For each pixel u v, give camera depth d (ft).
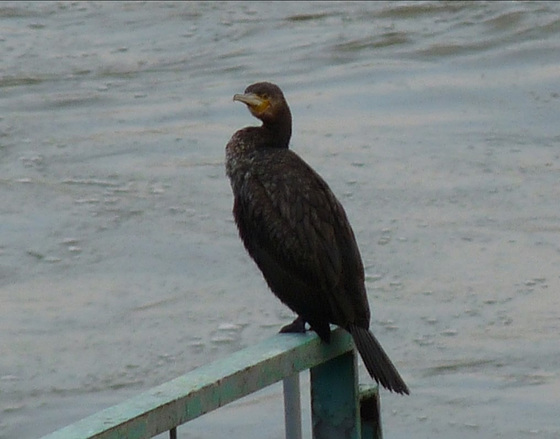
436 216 43.80
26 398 34.19
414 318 37.58
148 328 37.47
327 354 17.65
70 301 39.14
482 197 45.03
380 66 57.67
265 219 21.76
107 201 45.47
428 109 52.90
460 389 33.71
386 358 19.86
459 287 39.24
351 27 62.28
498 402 32.96
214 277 40.34
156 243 42.50
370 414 18.58
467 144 49.32
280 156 22.71
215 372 15.76
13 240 43.09
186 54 59.88
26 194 46.19
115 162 48.57
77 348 36.50
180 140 50.26
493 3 63.93
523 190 45.42
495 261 40.70
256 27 62.69
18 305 38.91
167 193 45.85
